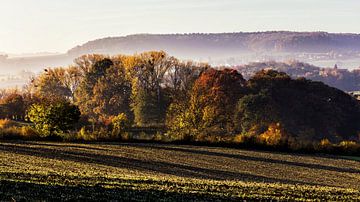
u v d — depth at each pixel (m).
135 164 54.47
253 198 29.98
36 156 54.25
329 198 32.28
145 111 116.94
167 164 56.44
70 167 45.94
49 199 24.36
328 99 114.75
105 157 58.03
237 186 34.94
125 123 102.19
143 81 129.88
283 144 74.88
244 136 76.00
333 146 75.06
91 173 39.50
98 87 130.88
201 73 124.00
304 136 100.56
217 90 108.75
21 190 25.88
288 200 30.25
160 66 129.75
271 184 39.16
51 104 77.38
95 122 112.88
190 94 103.25
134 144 72.44
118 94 130.75
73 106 77.44
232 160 62.84
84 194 26.48
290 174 55.44
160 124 111.44
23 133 74.19
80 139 75.00
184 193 29.58
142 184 31.86
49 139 74.56
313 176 54.94
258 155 68.38
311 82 120.56
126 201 25.89
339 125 110.69
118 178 33.97
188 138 76.50
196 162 59.53
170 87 125.25
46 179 30.45
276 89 111.44
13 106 123.94
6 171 33.75
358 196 33.84
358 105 119.81
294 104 107.81
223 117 98.12
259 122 97.69
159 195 28.31
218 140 76.06
